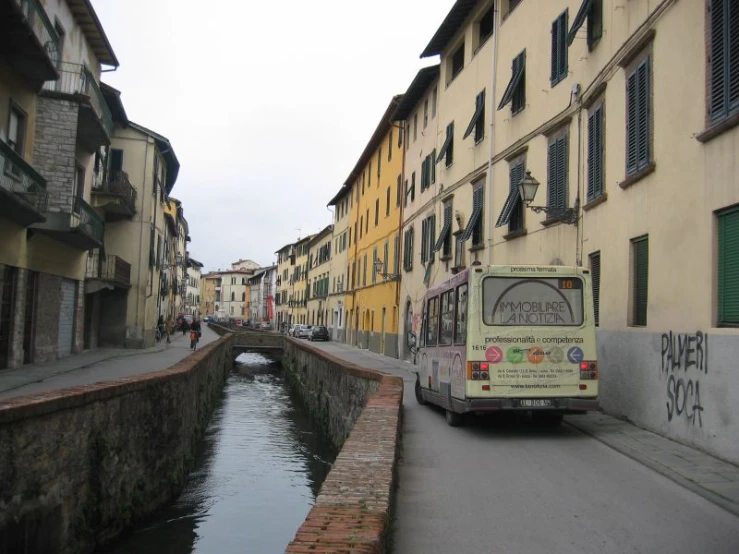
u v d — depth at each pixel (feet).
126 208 100.53
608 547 17.57
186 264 312.29
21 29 49.80
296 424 76.84
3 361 59.11
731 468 26.35
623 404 38.68
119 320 107.76
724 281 28.53
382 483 16.93
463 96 80.53
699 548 17.53
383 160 136.05
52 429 26.37
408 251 109.29
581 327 35.42
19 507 23.90
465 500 22.26
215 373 87.35
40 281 67.72
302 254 278.46
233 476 48.93
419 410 47.14
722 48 28.86
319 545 11.68
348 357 117.70
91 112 68.54
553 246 51.96
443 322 42.27
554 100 53.06
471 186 75.97
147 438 37.65
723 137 28.55
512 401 34.53
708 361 28.99
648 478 25.49
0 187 47.75
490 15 74.59
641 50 37.55
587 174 45.93
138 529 35.35
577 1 49.39
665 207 33.81
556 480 25.20
